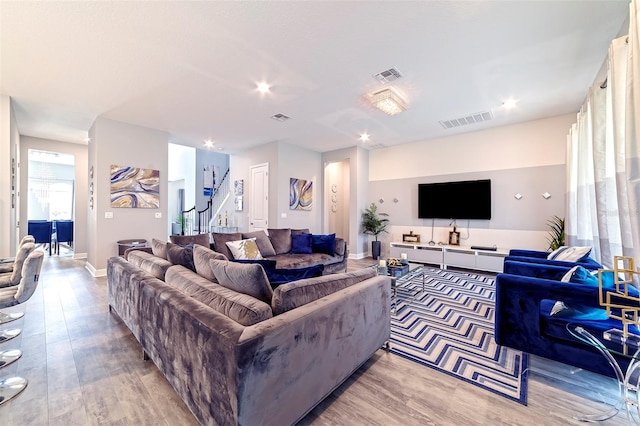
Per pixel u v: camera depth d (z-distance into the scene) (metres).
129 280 2.22
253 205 6.45
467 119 4.52
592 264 2.62
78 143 6.04
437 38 2.42
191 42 2.46
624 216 1.98
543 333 1.85
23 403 1.55
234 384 1.08
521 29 2.31
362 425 1.42
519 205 4.80
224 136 5.46
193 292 1.67
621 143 2.00
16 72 2.94
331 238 4.55
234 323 1.25
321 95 3.55
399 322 2.77
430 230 5.85
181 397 1.47
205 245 3.70
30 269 1.94
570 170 3.79
